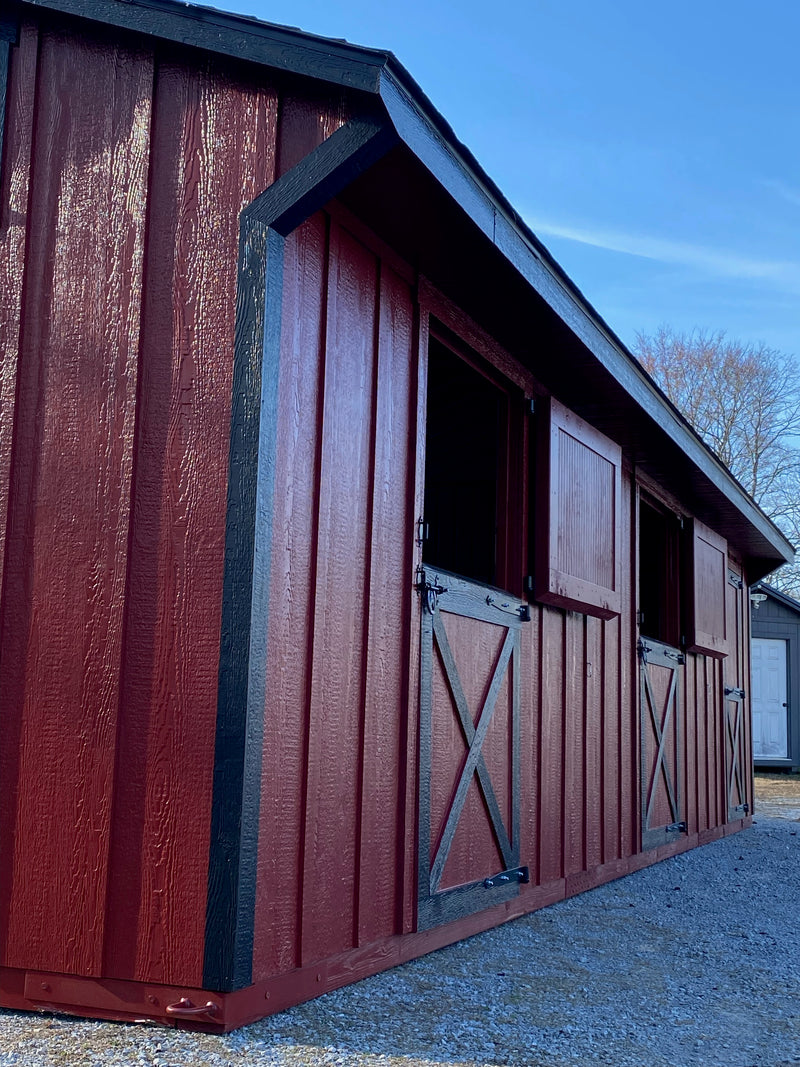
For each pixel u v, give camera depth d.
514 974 4.13
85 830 3.25
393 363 4.27
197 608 3.27
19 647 3.37
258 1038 3.11
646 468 7.37
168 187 3.48
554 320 4.78
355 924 3.83
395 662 4.18
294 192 3.37
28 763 3.31
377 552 4.08
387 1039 3.23
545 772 5.64
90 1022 3.16
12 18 3.62
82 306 3.48
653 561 9.01
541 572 5.39
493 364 5.11
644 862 7.24
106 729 3.28
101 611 3.33
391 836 4.09
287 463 3.53
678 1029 3.58
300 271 3.65
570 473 5.73
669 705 8.02
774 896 6.33
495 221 4.07
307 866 3.54
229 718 3.19
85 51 3.60
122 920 3.19
